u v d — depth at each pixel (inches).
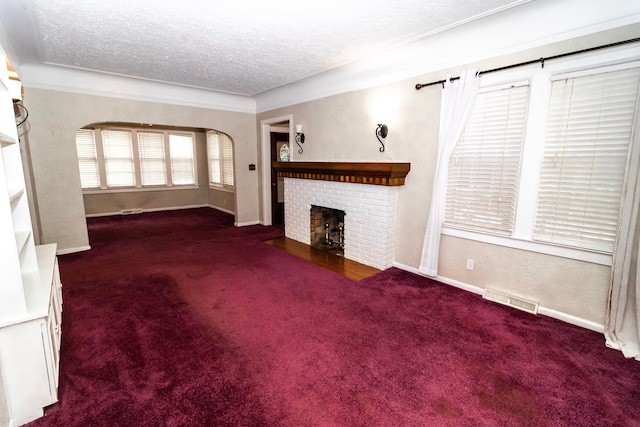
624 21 85.2
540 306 108.4
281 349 88.4
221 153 314.3
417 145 137.9
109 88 181.2
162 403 68.6
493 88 112.0
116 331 97.2
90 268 153.0
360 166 148.6
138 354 85.8
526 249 109.3
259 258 168.9
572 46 94.3
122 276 142.9
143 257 170.7
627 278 86.6
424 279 139.0
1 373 60.9
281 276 143.0
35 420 64.5
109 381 75.3
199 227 247.1
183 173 334.6
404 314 108.0
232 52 135.3
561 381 75.7
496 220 116.6
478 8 96.0
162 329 98.5
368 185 151.3
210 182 344.2
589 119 93.2
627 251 85.7
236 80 184.7
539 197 104.9
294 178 198.4
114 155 292.5
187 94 209.9
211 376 77.3
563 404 68.6
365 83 157.5
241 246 192.1
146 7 95.2
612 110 89.2
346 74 164.2
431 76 130.0
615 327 90.0
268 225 254.2
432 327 99.8
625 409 67.2
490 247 119.0
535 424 63.5
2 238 60.4
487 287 121.3
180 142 328.5
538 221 106.0
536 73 101.3
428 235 135.0
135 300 118.8
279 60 145.9
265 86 199.9
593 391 72.5
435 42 123.2
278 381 75.6
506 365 81.5
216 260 165.6
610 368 80.3
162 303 116.4
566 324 101.2
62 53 137.6
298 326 100.5
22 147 159.2
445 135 124.5
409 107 139.1
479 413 66.2
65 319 104.3
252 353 86.5
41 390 65.5
